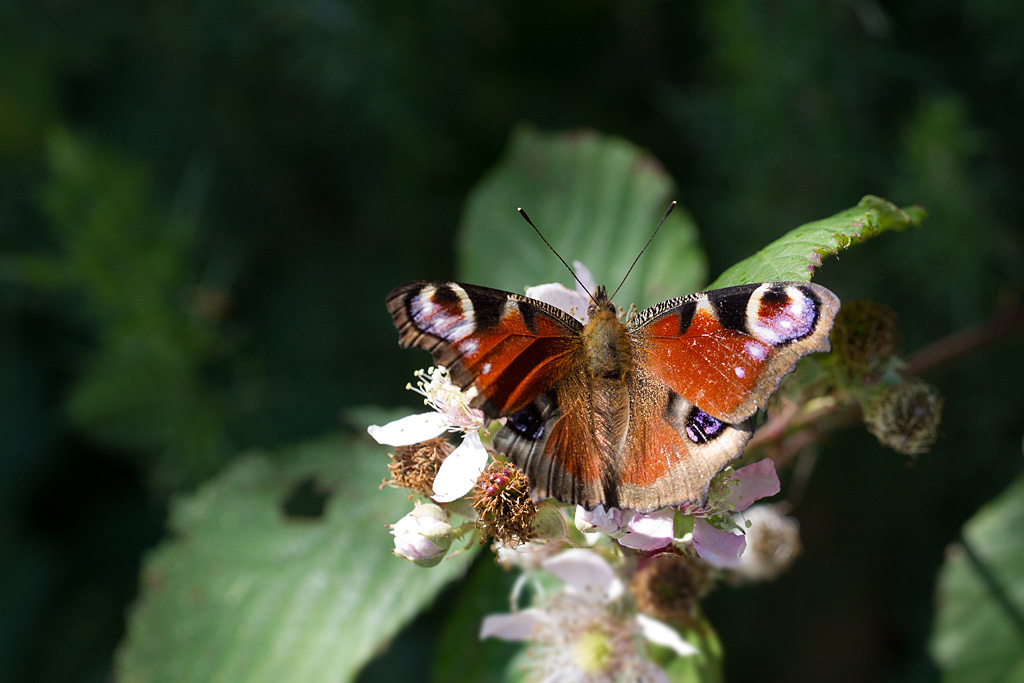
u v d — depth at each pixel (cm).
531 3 54
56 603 56
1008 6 48
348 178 55
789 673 52
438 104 54
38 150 56
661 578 45
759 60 50
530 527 43
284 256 56
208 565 49
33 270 52
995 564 49
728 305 43
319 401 54
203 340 53
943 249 49
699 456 42
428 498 44
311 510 50
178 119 56
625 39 54
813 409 45
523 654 48
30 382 59
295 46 53
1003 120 50
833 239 43
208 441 53
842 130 50
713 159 52
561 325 43
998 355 50
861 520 52
